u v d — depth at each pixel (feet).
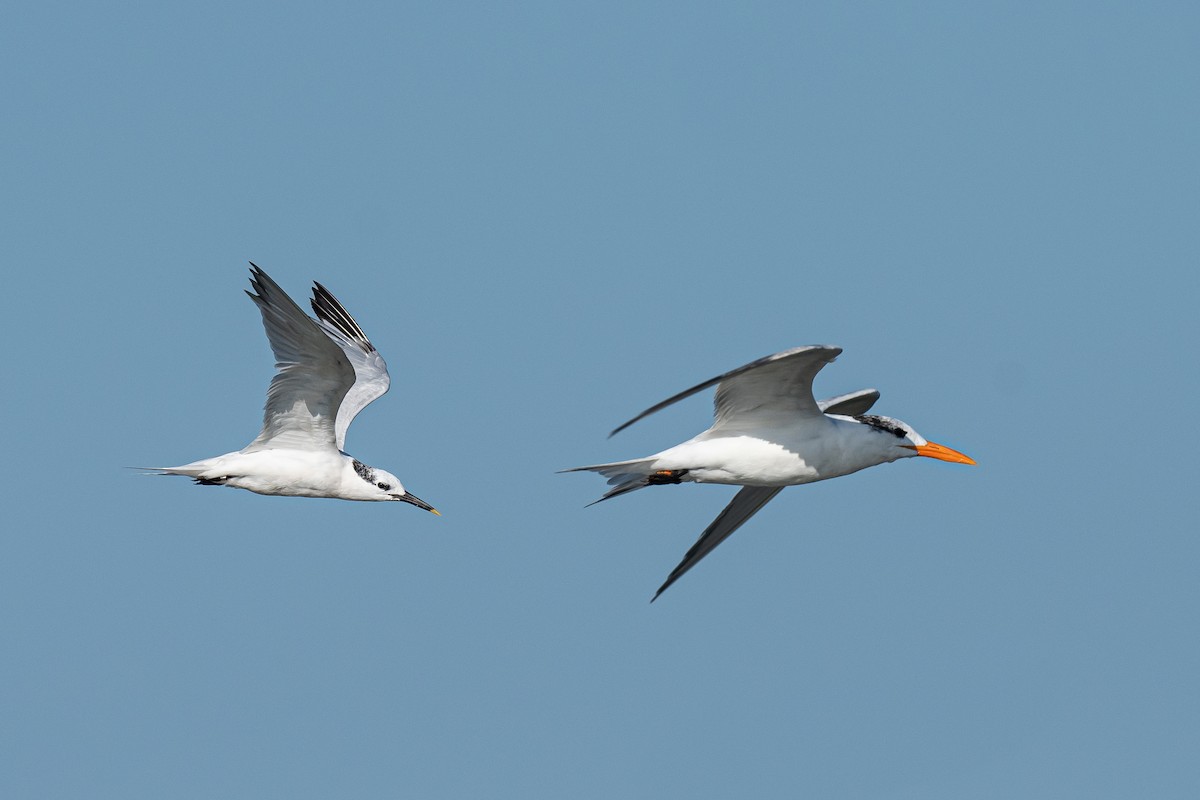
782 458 61.67
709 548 71.05
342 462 66.23
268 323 62.03
